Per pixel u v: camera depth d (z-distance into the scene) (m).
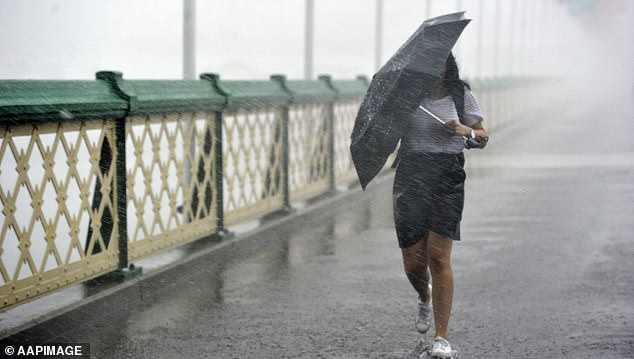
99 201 8.43
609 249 11.12
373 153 6.88
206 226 10.86
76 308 7.64
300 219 13.04
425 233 6.91
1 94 6.66
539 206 14.75
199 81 10.44
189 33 11.99
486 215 13.86
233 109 11.44
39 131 7.23
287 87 13.14
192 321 7.92
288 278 9.66
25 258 7.19
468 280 9.45
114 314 8.14
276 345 7.21
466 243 11.55
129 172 8.91
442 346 6.75
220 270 10.07
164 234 9.80
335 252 11.16
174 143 9.91
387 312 8.22
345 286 9.27
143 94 8.85
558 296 8.76
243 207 11.91
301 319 7.98
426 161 6.84
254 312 8.23
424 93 6.75
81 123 7.92
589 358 6.87
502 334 7.48
